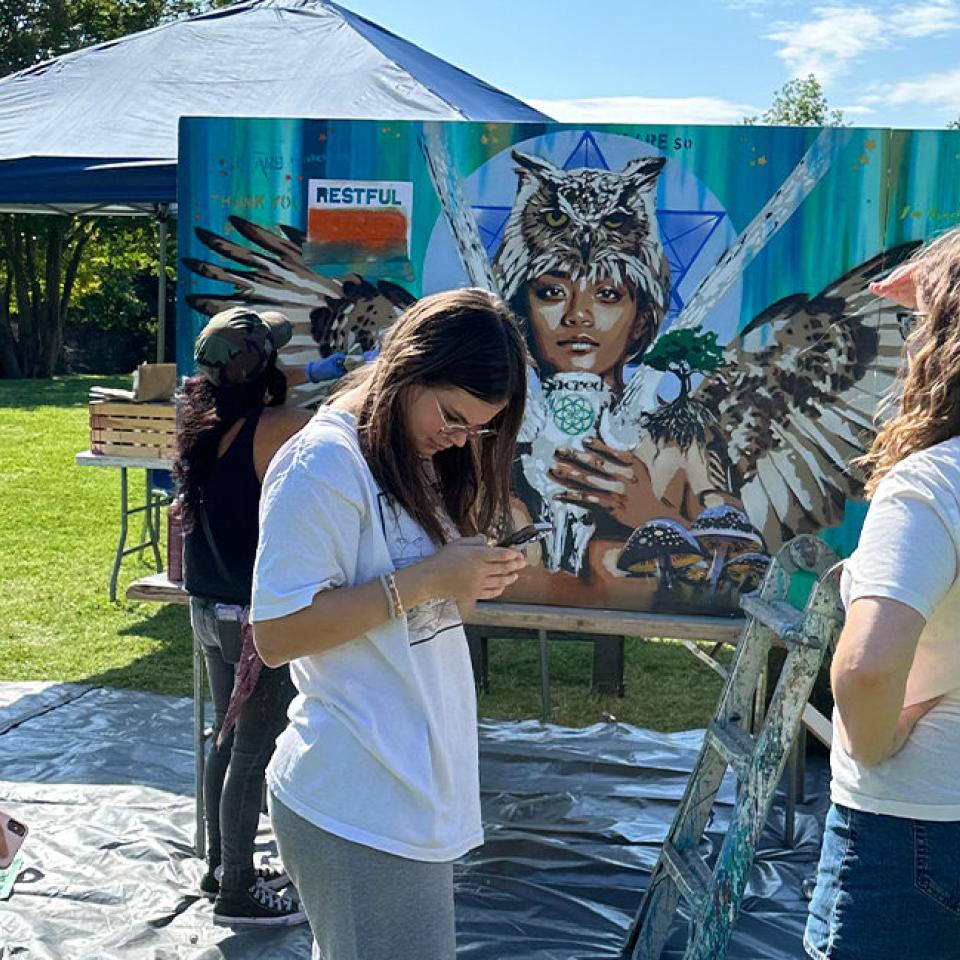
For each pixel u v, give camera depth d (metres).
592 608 4.05
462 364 1.86
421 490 1.95
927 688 1.74
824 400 3.89
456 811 1.95
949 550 1.63
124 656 6.23
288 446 1.94
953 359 1.71
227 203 4.01
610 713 5.54
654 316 3.92
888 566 1.62
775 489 3.94
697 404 3.94
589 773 4.57
